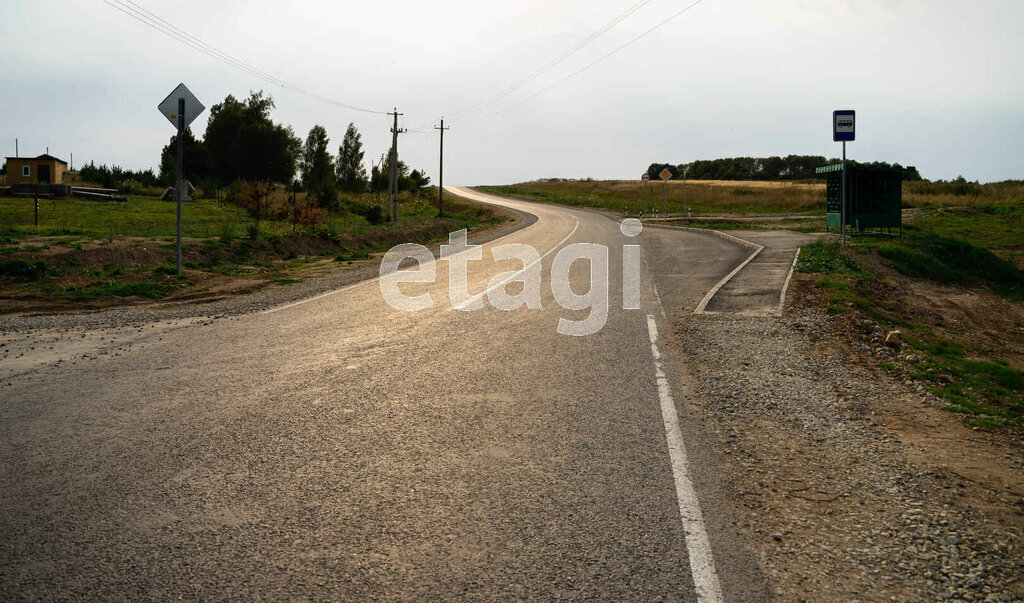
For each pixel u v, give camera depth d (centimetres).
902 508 413
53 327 1009
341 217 4419
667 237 3122
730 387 677
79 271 1543
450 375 730
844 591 319
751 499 421
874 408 619
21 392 654
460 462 479
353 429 549
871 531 382
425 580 325
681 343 895
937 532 381
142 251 1784
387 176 8081
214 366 768
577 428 554
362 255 2369
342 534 371
